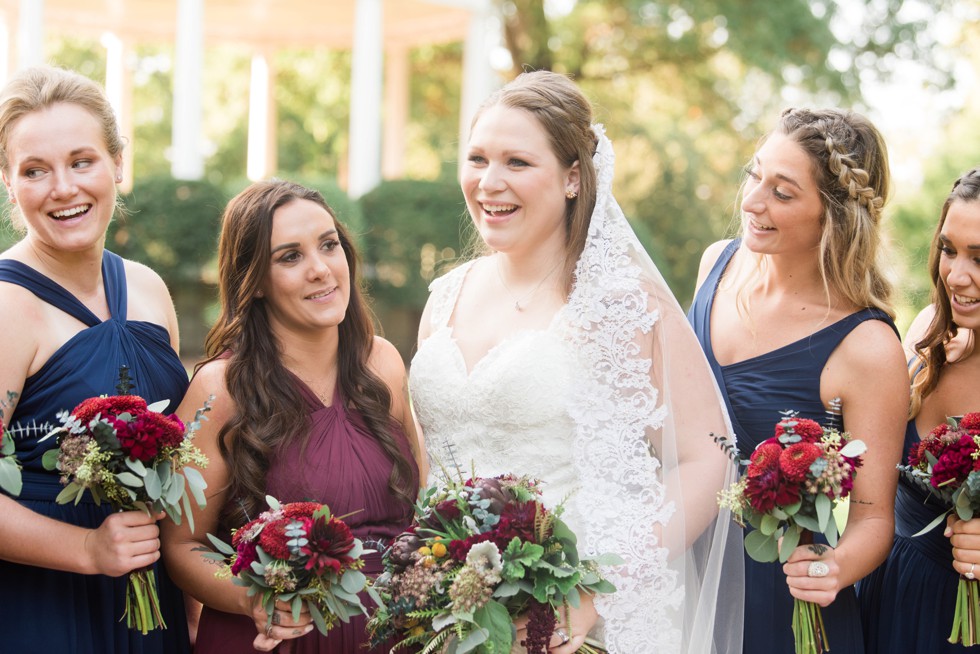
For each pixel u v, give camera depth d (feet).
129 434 8.65
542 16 68.85
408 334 46.42
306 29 56.59
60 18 53.26
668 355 10.18
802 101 66.03
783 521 9.68
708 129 70.54
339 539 8.82
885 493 10.29
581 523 9.89
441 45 76.33
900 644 10.94
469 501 8.98
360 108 46.32
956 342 11.34
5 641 9.31
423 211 45.52
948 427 9.95
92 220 9.78
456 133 79.87
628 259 10.32
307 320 10.25
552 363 10.15
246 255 10.34
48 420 9.61
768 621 10.68
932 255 11.11
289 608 8.89
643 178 67.87
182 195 41.70
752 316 11.20
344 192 43.88
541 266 10.82
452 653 8.82
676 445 10.13
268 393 10.18
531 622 8.75
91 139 9.72
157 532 9.21
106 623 9.76
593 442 9.95
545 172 10.31
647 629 9.59
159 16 53.72
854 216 10.46
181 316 42.06
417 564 8.79
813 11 61.05
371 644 9.28
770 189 10.63
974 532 9.68
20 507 9.14
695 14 60.75
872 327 10.48
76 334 9.87
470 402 10.39
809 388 10.62
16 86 9.70
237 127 86.89
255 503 9.94
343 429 10.47
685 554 10.11
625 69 69.67
